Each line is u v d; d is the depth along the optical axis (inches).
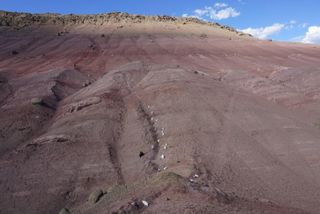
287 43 2908.5
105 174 1056.8
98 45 2586.1
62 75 1790.1
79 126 1277.1
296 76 1863.9
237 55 2410.2
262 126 1222.9
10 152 1187.3
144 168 1033.5
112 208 729.0
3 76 1930.4
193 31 3159.5
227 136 1152.8
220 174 951.6
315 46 2736.2
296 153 1089.4
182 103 1326.3
